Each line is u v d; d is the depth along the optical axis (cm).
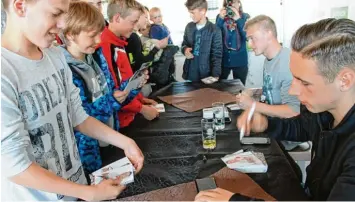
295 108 163
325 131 97
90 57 158
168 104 234
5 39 90
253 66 425
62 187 88
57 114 103
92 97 153
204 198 87
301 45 85
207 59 352
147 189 116
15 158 80
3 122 79
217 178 120
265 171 122
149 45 308
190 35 358
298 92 89
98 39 151
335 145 91
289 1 400
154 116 203
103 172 123
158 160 141
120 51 196
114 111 174
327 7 388
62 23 94
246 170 123
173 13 454
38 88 95
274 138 140
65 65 117
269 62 194
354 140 81
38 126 94
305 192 107
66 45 147
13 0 83
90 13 144
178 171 129
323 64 80
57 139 102
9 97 82
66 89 114
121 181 116
